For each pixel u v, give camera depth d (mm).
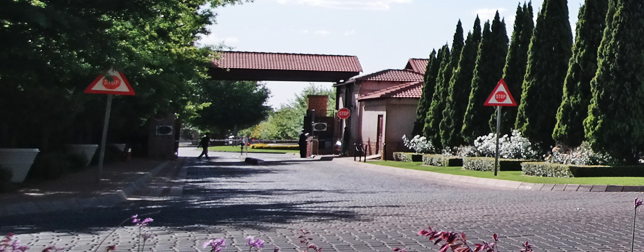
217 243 3801
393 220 10469
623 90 22391
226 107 88062
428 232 3607
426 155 33156
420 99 39000
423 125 38625
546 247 8008
